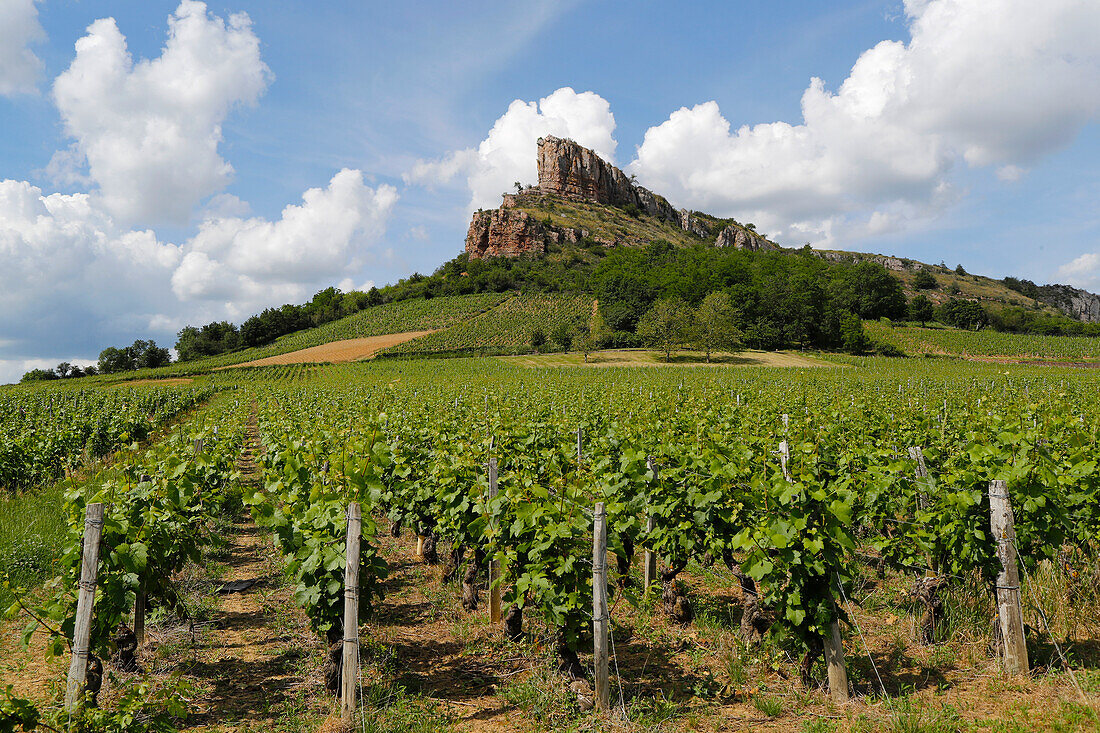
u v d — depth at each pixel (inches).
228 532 408.8
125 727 150.3
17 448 498.3
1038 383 1278.3
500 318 4485.7
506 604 219.9
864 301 4480.8
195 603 278.2
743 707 188.2
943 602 232.1
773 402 727.7
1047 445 269.0
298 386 1899.6
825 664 196.4
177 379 2714.1
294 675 216.2
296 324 5093.5
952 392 946.7
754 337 3334.2
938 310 4820.4
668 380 1654.8
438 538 347.9
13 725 136.6
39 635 243.4
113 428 695.1
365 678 208.2
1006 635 195.8
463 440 393.4
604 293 4382.4
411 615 275.0
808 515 189.0
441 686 208.5
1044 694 181.3
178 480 242.4
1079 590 238.2
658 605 274.4
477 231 7588.6
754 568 190.5
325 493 217.9
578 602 194.1
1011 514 199.8
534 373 2255.2
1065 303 7544.3
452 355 3348.9
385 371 2699.3
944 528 219.9
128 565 185.0
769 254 5797.2
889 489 267.4
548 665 216.1
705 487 235.6
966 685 192.5
